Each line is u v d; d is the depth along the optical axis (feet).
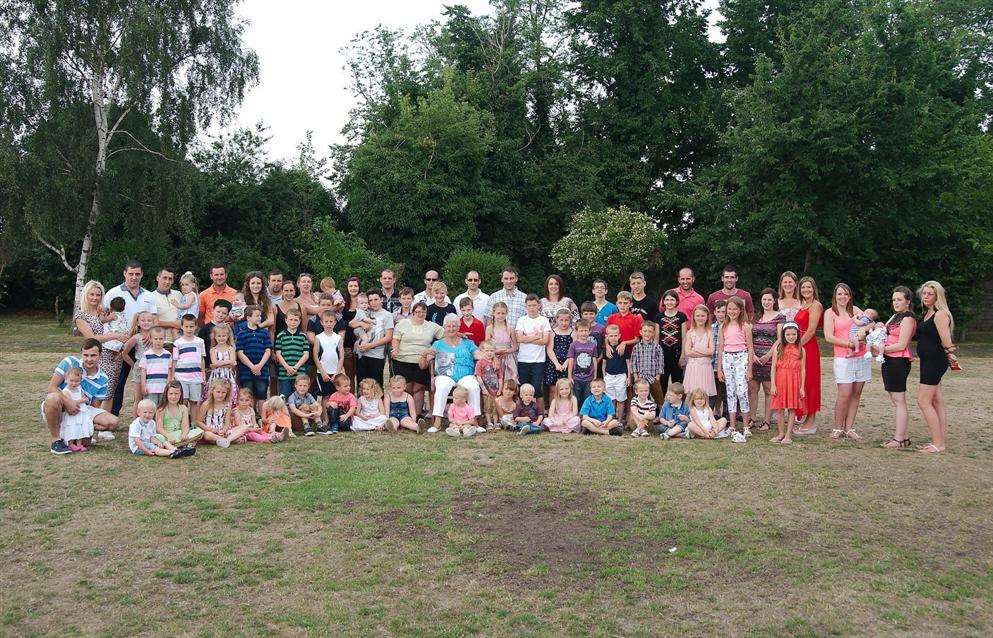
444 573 15.76
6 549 16.98
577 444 28.17
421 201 95.14
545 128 117.08
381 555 16.72
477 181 100.32
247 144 112.88
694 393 29.99
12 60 78.23
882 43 79.61
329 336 31.55
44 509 19.71
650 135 107.65
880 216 79.20
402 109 99.55
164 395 27.61
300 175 113.29
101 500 20.47
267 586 15.11
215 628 13.37
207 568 15.96
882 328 29.71
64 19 77.87
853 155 75.05
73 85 80.38
